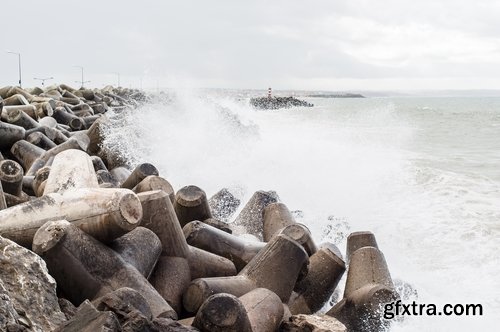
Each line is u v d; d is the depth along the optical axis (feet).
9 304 12.96
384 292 20.63
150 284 17.37
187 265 19.84
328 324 16.90
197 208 24.63
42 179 26.45
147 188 24.26
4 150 38.96
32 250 16.25
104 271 16.43
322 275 21.74
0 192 21.90
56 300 14.51
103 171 32.37
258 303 17.37
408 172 58.34
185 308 18.45
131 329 12.44
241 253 22.53
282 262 20.07
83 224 17.17
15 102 56.95
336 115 164.25
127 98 141.69
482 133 124.06
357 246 26.40
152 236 18.84
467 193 50.55
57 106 63.00
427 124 150.61
